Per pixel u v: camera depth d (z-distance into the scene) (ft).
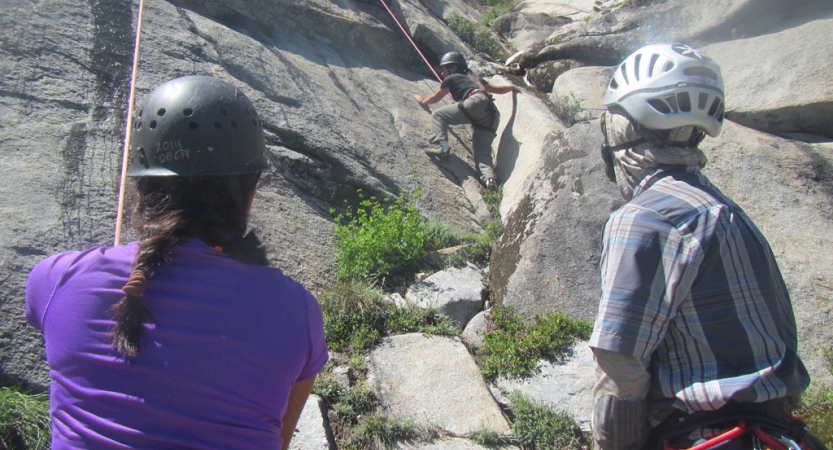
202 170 5.17
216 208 5.30
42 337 10.87
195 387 4.85
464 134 22.70
